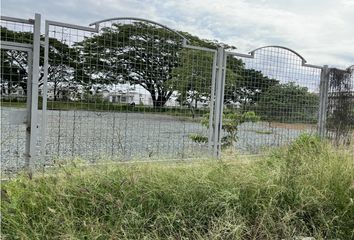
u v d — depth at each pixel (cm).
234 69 571
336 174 360
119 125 491
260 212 304
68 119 442
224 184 329
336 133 673
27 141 396
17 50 382
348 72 692
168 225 274
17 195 267
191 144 538
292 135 618
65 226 249
